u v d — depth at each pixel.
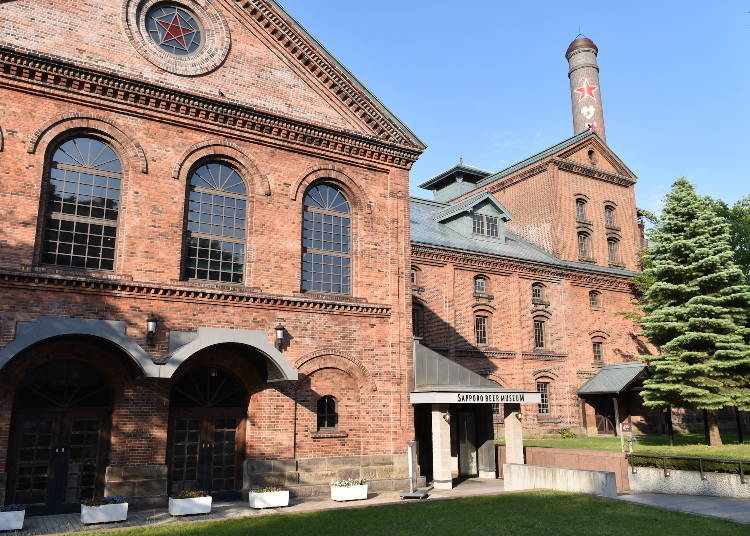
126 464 14.21
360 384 17.86
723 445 22.23
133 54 15.95
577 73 47.47
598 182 40.00
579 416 33.06
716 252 24.78
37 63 14.38
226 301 16.08
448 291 29.72
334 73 19.05
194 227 16.41
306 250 18.12
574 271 34.59
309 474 16.56
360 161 19.25
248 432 16.14
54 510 13.80
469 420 22.69
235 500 15.62
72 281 14.11
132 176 15.42
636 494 18.09
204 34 17.30
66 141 14.98
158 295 15.17
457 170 44.47
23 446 13.78
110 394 14.76
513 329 31.66
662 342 25.41
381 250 19.17
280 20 18.25
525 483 18.70
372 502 15.78
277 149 17.84
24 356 13.63
